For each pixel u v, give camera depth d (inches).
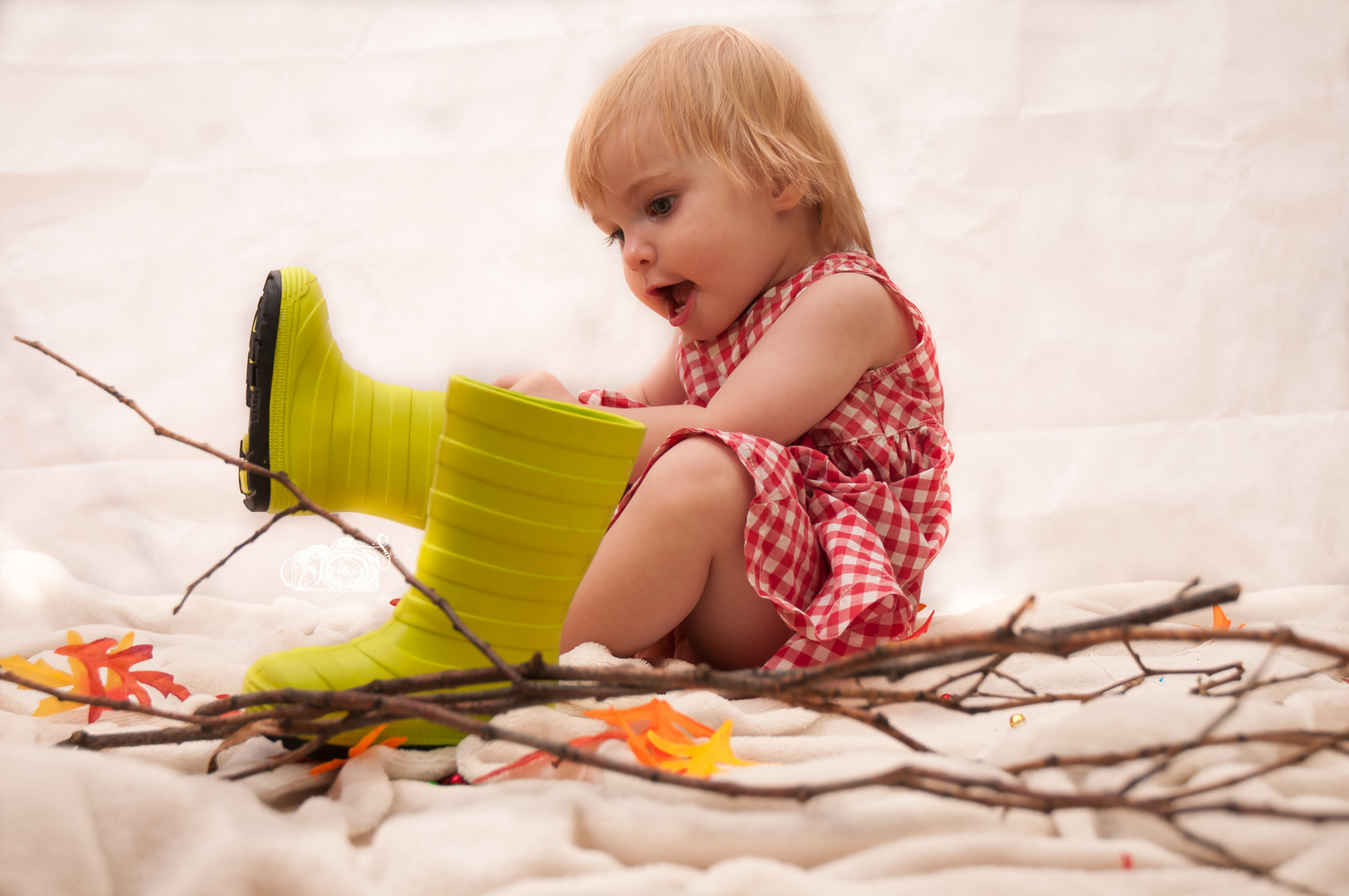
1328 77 54.5
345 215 60.5
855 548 34.3
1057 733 22.7
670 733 24.4
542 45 60.2
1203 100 55.9
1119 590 47.1
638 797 21.7
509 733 20.3
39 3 59.1
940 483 40.3
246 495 37.2
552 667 22.2
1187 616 43.2
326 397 37.2
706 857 20.0
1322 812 19.2
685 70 39.3
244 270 60.1
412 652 26.3
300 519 58.7
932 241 58.3
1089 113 57.1
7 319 58.6
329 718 24.8
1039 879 18.2
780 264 41.2
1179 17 56.3
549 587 26.6
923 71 58.5
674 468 33.2
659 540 32.8
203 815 19.1
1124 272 56.7
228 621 45.5
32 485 57.9
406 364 60.3
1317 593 44.8
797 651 34.1
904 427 40.2
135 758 25.1
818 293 38.6
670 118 38.6
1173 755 20.8
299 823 20.8
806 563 34.8
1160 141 56.4
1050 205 57.4
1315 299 54.5
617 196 39.8
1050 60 57.4
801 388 37.0
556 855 19.0
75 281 59.3
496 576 26.1
